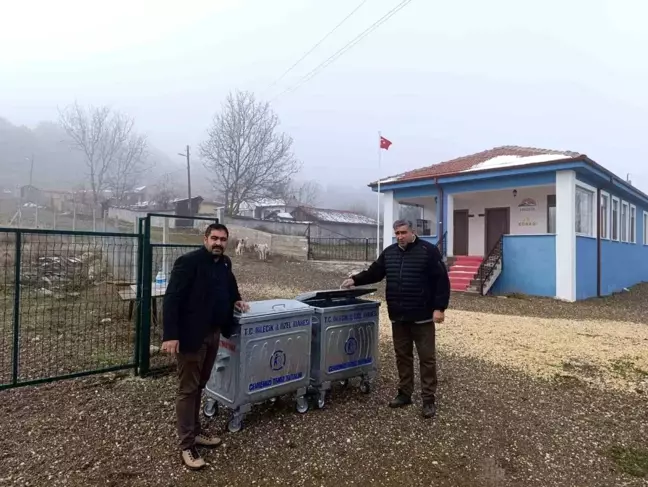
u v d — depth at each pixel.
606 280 15.91
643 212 22.38
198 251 3.13
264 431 3.47
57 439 3.22
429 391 3.90
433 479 2.91
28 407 3.78
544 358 5.92
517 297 12.72
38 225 29.16
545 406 4.25
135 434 3.34
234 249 21.34
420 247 4.00
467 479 2.92
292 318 3.67
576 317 9.96
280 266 17.58
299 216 47.09
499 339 6.96
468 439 3.49
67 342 5.94
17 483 2.66
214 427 3.51
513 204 16.75
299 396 3.80
